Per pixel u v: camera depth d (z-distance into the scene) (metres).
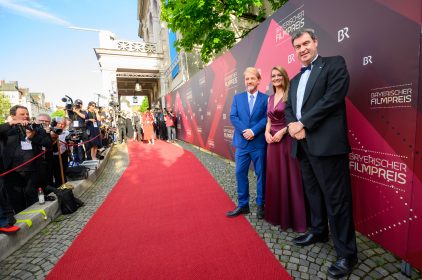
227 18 7.28
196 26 7.45
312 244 2.40
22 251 2.62
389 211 2.08
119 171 6.17
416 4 1.72
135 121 13.50
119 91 29.89
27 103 65.12
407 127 1.86
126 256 2.39
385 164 2.08
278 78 2.59
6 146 3.39
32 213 3.08
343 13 2.39
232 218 3.08
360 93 2.27
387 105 2.01
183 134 11.62
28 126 3.48
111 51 17.36
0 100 40.66
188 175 5.32
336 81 1.81
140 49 18.19
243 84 5.05
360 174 2.37
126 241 2.68
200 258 2.29
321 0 2.69
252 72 2.89
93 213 3.55
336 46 2.51
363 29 2.17
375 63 2.08
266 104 2.93
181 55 13.37
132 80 23.14
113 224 3.12
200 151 8.42
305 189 2.44
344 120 1.90
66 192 3.55
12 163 3.42
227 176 5.02
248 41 4.69
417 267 1.83
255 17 7.64
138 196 4.15
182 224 3.01
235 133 3.13
